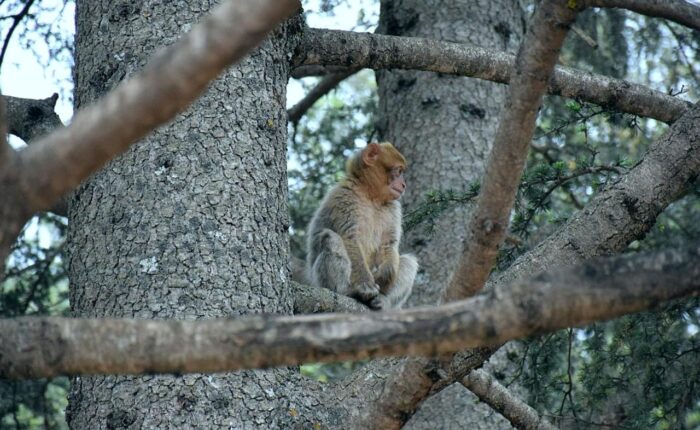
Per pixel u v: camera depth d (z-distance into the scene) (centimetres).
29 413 1972
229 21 561
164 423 993
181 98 577
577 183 1761
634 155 2141
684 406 1480
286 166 1204
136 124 581
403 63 1474
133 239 1077
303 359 645
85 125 585
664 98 1508
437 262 1895
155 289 1052
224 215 1098
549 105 2167
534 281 645
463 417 1756
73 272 1107
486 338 644
